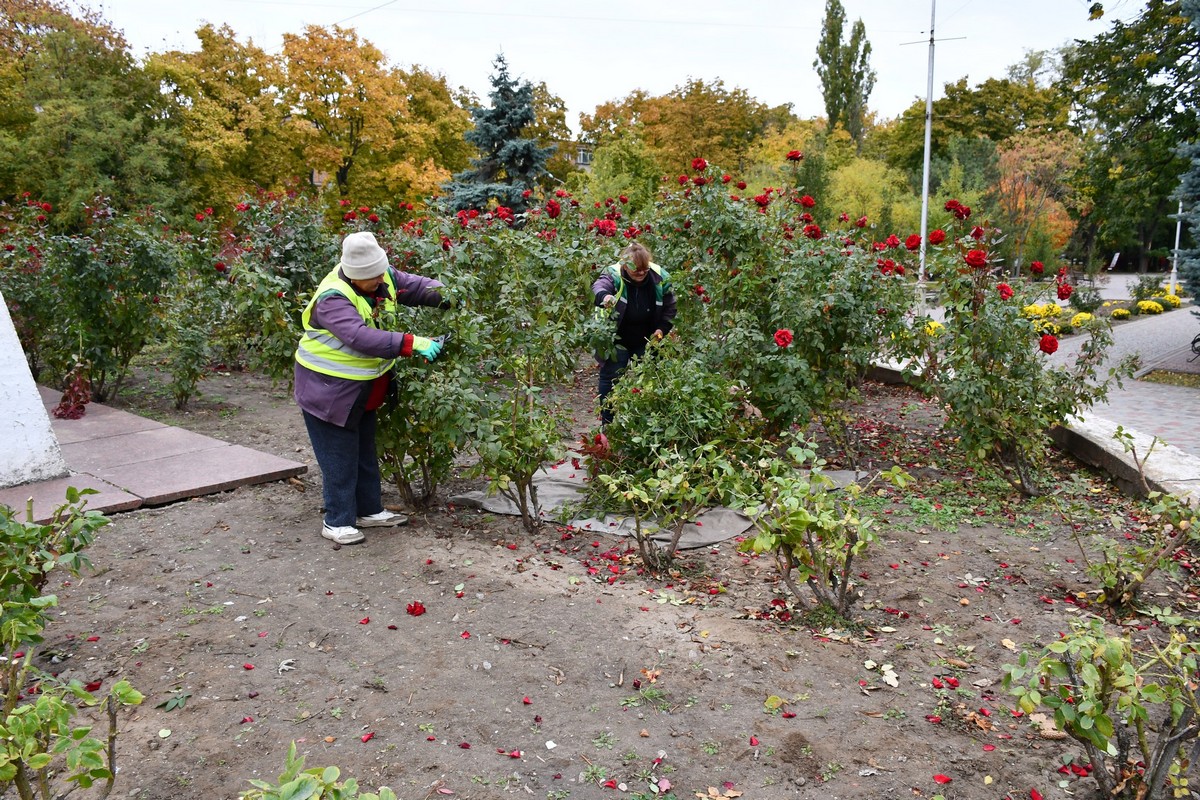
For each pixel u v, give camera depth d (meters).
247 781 2.58
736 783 2.63
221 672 3.19
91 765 1.92
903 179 40.00
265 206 7.91
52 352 7.92
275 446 6.53
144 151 25.02
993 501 5.43
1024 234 31.58
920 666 3.37
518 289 5.58
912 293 7.00
